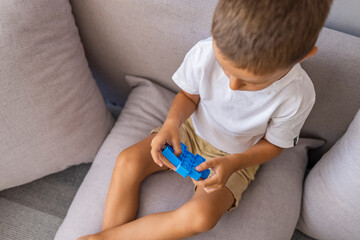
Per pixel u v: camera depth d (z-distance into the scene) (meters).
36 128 0.80
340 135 0.89
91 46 0.98
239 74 0.51
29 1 0.69
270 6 0.46
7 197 1.03
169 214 0.75
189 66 0.73
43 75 0.75
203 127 0.84
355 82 0.75
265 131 0.78
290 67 0.54
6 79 0.70
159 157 0.69
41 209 1.03
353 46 0.73
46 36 0.73
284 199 0.85
